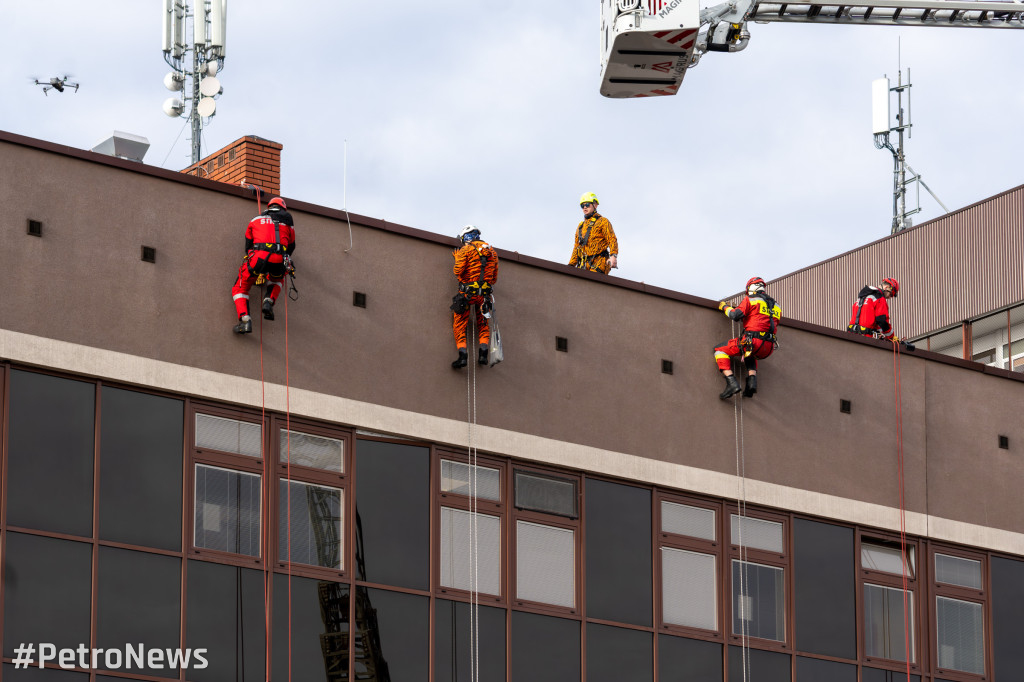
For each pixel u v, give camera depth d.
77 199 53.47
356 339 56.84
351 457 55.88
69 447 51.75
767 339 62.47
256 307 55.50
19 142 52.97
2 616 49.53
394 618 55.19
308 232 56.91
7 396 51.22
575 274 61.19
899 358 67.12
